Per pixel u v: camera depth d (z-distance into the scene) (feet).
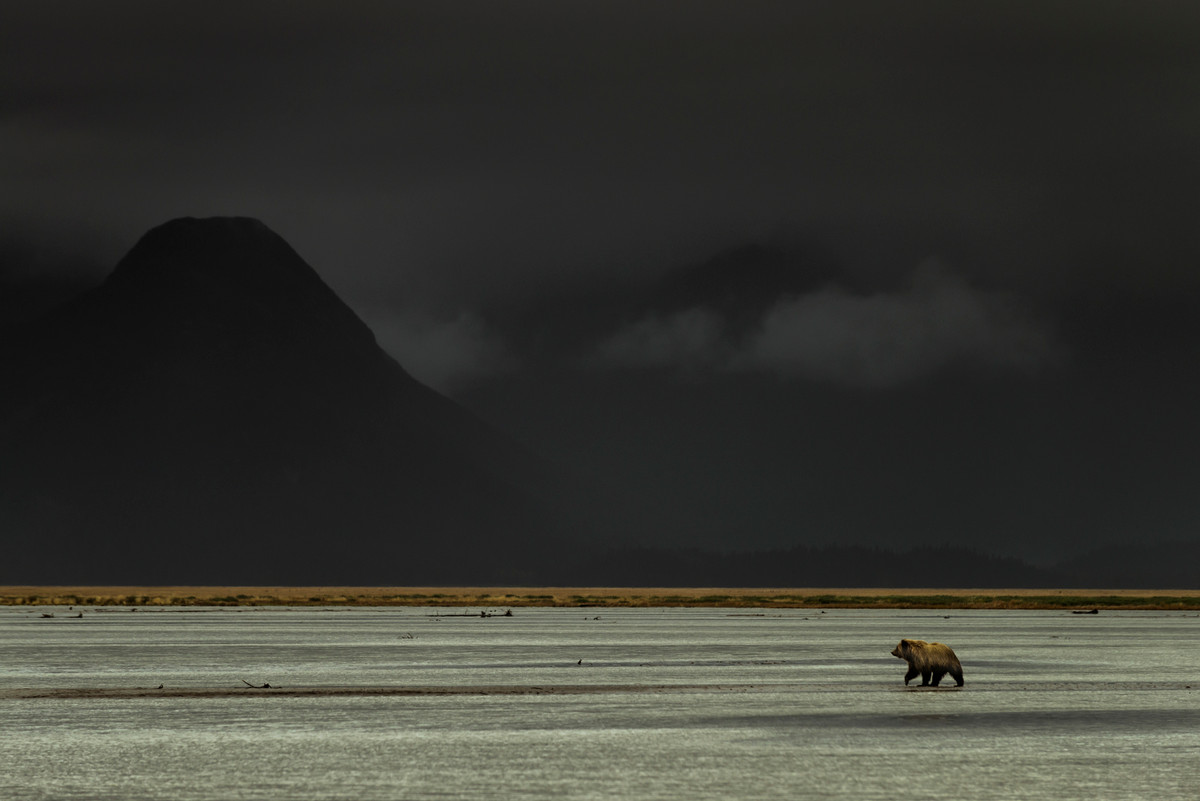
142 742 294.66
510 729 318.04
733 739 300.61
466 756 274.36
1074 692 413.18
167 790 235.20
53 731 313.73
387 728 319.47
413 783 241.96
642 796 230.27
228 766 261.24
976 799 229.25
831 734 309.22
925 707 367.86
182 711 355.56
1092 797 231.50
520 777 248.73
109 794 231.50
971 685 439.22
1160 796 232.53
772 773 254.06
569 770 256.73
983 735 307.99
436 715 346.74
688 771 256.11
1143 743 295.48
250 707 366.22
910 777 250.37
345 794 231.50
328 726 323.57
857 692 411.54
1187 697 397.80
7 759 270.46
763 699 389.39
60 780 245.04
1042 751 282.56
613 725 325.62
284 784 241.14
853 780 246.68
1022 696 399.44
